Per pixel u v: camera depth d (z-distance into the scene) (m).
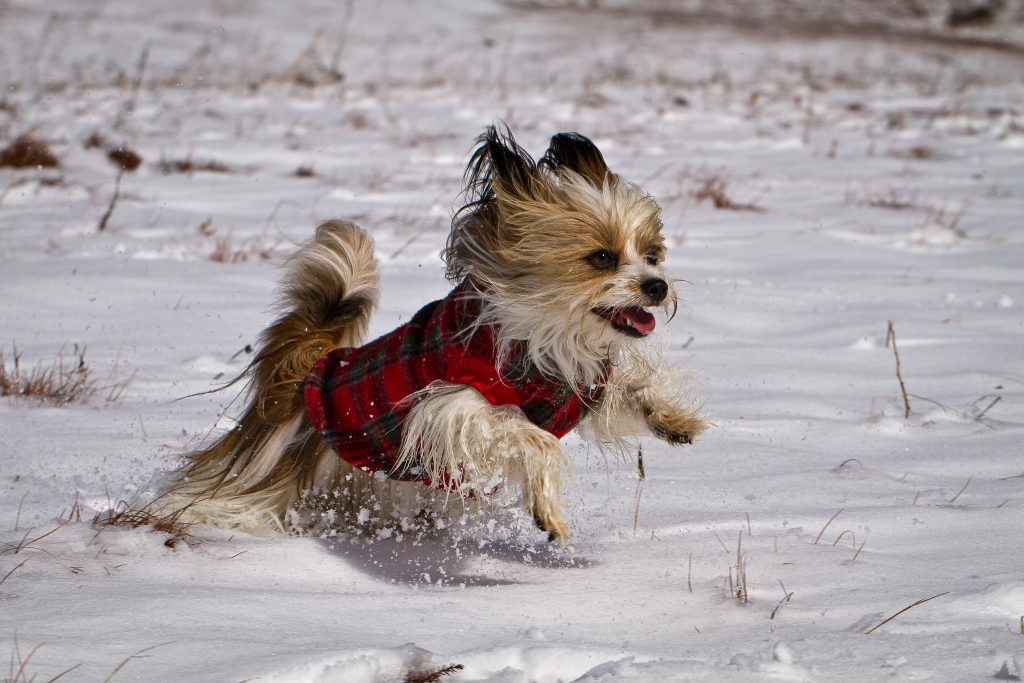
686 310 12.68
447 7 54.78
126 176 19.97
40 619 5.14
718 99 33.47
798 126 28.70
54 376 9.73
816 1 65.38
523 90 33.97
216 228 16.09
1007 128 27.55
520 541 7.00
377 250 15.12
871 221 17.94
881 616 5.43
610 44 46.75
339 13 50.62
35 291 12.46
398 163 22.23
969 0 65.12
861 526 6.91
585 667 4.86
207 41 41.38
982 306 13.14
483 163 6.94
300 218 16.95
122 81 30.86
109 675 4.53
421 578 6.38
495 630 5.36
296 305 7.94
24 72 32.53
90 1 47.72
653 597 5.83
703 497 7.55
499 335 6.56
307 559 6.48
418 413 6.45
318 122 27.14
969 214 18.53
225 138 24.36
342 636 5.13
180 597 5.53
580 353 6.74
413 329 6.82
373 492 7.33
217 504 7.18
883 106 32.81
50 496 7.09
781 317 12.64
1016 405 9.74
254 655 4.75
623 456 7.49
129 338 11.12
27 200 17.58
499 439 6.36
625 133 26.34
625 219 6.71
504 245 6.68
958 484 7.79
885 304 13.20
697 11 59.97
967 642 4.97
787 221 17.94
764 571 6.16
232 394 9.59
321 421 6.96
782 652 4.82
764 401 9.80
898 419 9.32
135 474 7.61
